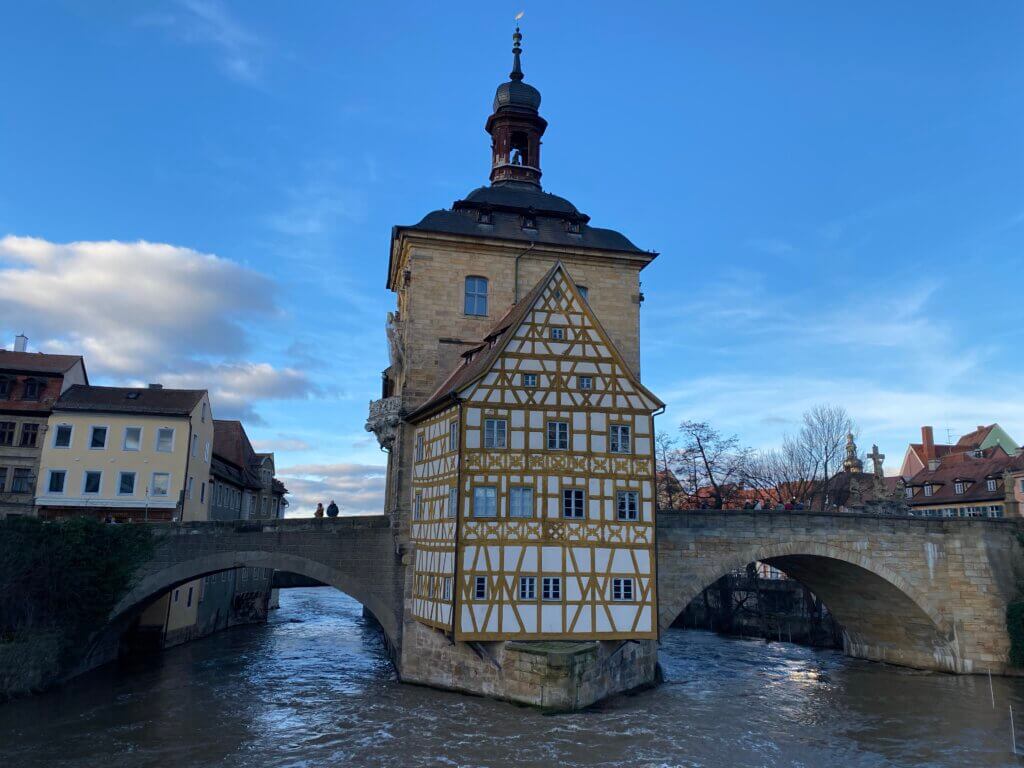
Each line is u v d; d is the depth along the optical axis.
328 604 77.94
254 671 33.97
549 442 27.23
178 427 39.16
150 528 30.53
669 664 37.91
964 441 77.56
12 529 27.36
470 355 32.81
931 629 35.50
